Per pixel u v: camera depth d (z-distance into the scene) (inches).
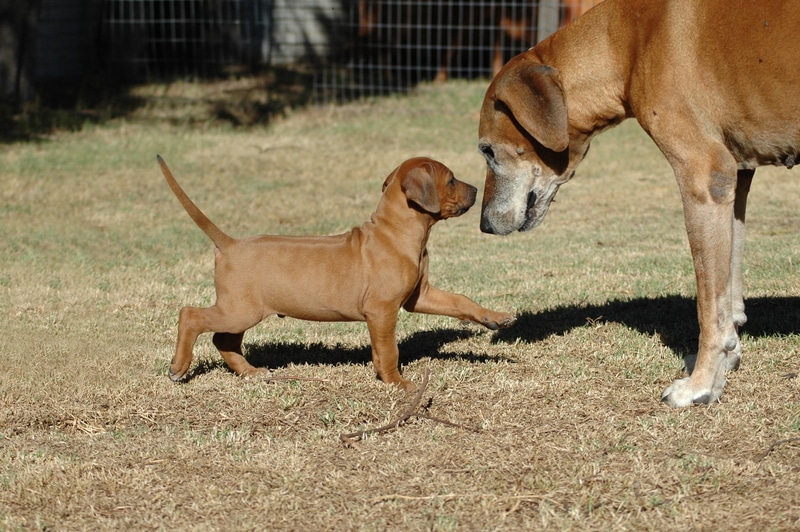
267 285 282.4
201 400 277.6
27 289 415.5
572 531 194.1
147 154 742.5
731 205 257.4
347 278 279.0
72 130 813.9
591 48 274.8
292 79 990.4
